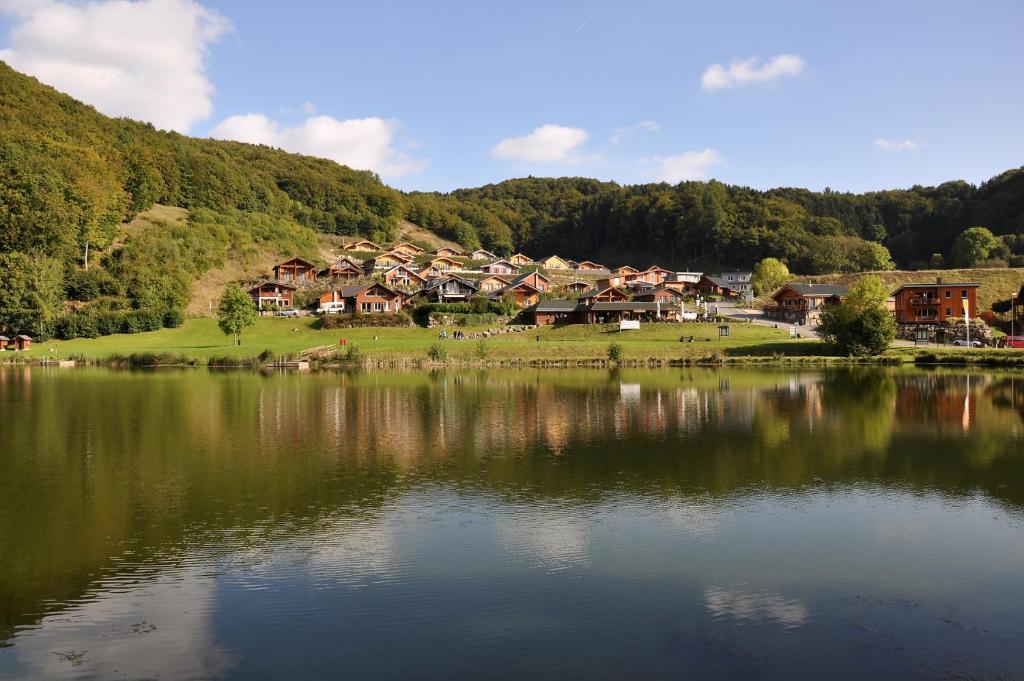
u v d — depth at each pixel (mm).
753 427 37062
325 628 14461
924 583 16672
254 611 15250
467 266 166875
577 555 18422
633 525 20859
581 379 63531
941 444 32500
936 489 24844
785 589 16328
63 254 105750
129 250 113750
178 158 166125
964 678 12609
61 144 132125
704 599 15781
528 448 31891
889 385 55969
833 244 171500
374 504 22938
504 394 52125
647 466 28297
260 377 66750
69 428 37000
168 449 31578
